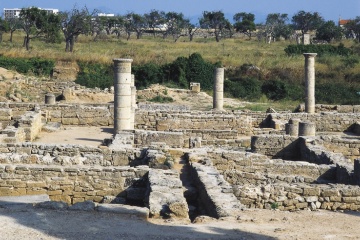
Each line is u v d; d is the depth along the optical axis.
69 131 34.06
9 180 18.02
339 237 12.41
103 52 70.50
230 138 31.80
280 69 63.41
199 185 17.44
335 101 56.78
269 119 37.22
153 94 53.19
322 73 63.59
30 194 18.05
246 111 40.97
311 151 24.89
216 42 107.00
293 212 15.02
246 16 156.00
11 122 33.88
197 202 17.33
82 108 36.47
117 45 88.69
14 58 60.72
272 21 131.00
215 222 13.48
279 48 88.88
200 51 78.06
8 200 16.69
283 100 56.94
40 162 19.41
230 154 21.69
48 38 82.56
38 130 32.78
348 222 14.03
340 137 27.45
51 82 50.91
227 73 62.97
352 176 19.05
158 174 17.91
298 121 32.12
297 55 72.00
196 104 51.59
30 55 63.34
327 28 113.31
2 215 13.25
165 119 34.62
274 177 19.75
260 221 13.63
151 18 134.25
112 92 50.06
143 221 13.43
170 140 27.14
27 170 18.09
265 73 62.72
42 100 48.41
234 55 71.81
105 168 18.34
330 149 26.83
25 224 12.54
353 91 58.47
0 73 51.94
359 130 35.81
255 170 21.34
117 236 11.88
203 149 22.72
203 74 60.88
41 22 81.06
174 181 17.03
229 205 14.94
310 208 15.88
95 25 101.12
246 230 12.71
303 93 58.31
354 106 43.62
